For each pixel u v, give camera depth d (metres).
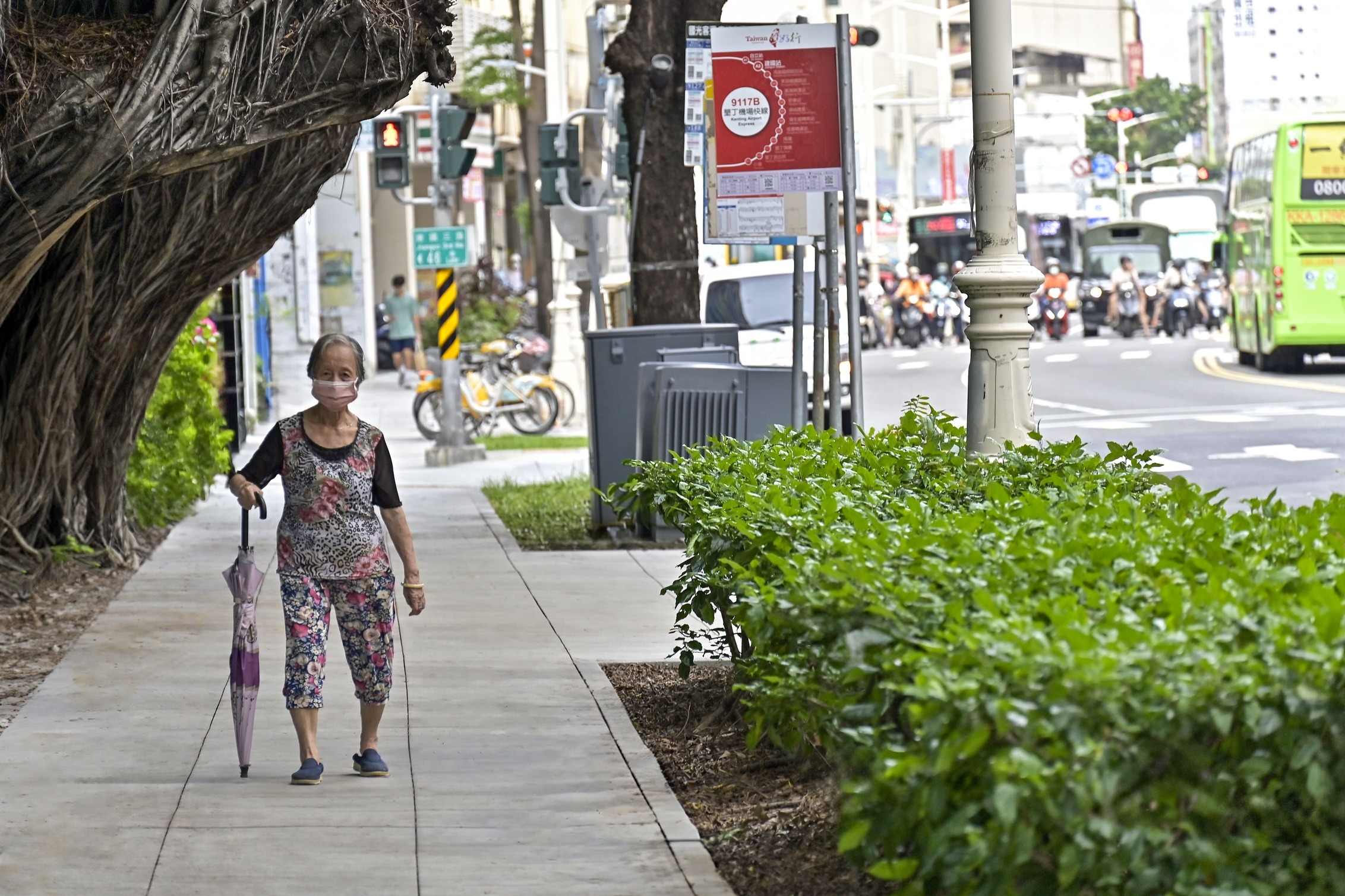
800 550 8.28
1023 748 5.59
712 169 17.05
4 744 11.22
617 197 31.30
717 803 9.93
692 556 10.88
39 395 17.62
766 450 12.40
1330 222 49.06
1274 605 6.27
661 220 24.86
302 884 8.41
